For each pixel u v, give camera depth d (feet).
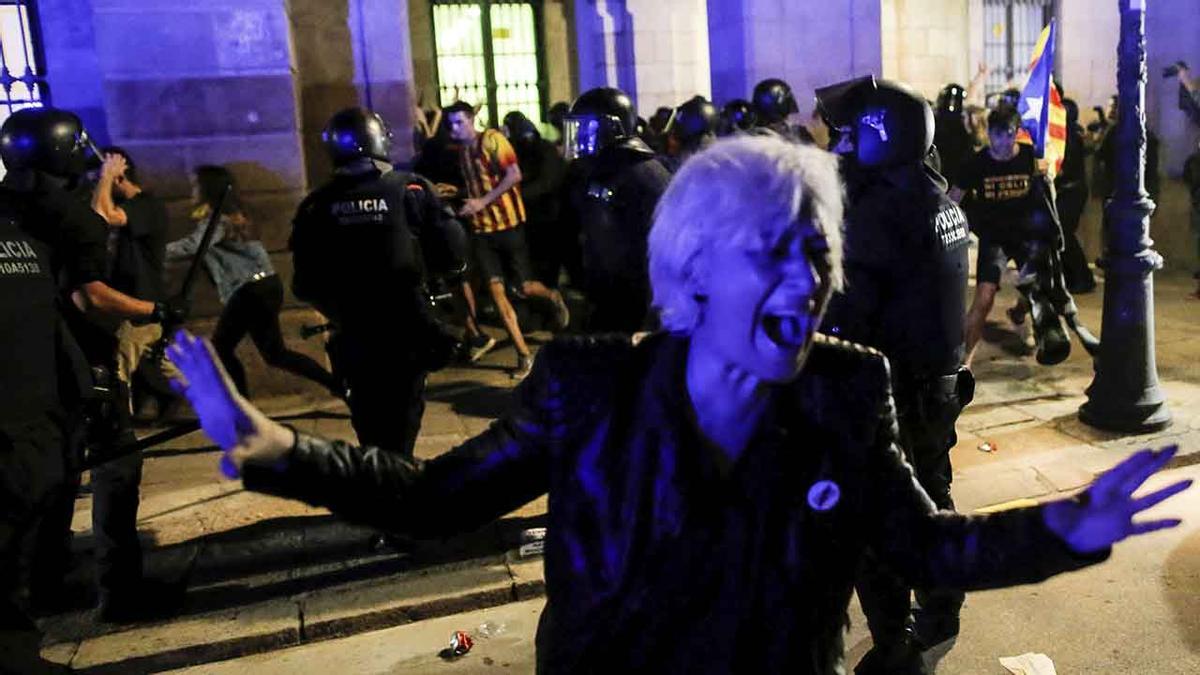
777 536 4.58
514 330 24.17
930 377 10.10
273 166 22.12
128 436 12.82
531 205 29.07
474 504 5.01
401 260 13.99
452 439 19.63
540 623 4.99
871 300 9.69
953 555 4.77
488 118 44.09
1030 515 4.66
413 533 4.97
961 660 11.71
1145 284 17.66
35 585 13.03
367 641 12.94
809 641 4.72
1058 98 21.13
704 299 4.45
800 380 4.64
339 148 14.05
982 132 34.04
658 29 43.45
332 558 14.64
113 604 13.00
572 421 4.70
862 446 4.72
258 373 22.29
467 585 13.71
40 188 11.02
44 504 10.15
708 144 4.64
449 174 26.89
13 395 9.78
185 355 4.38
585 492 4.68
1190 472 16.61
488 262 24.18
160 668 12.44
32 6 26.30
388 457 4.88
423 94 43.14
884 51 45.98
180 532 15.65
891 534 4.94
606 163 13.82
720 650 4.60
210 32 21.45
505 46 43.98
